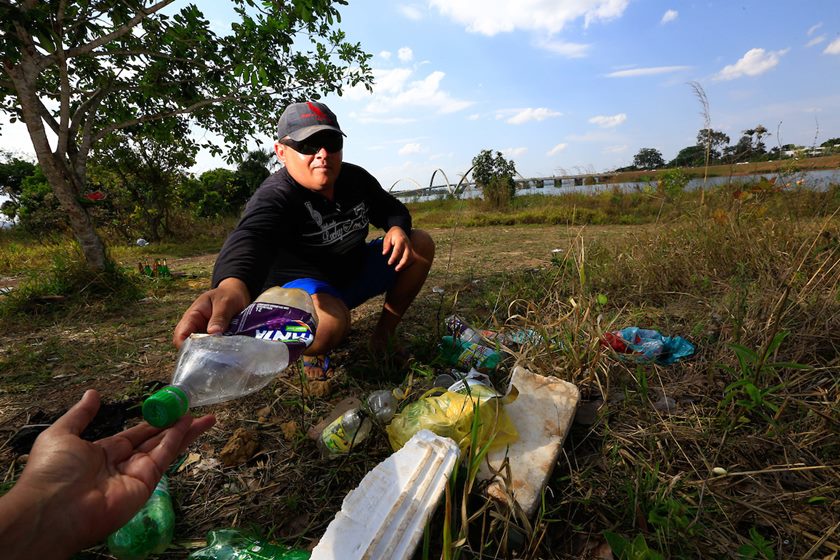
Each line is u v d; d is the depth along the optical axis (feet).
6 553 2.24
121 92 21.93
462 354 7.33
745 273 10.34
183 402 3.09
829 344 6.62
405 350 8.21
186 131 24.73
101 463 2.86
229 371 3.81
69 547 2.52
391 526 3.68
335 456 5.42
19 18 14.25
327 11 19.42
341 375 7.77
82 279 15.14
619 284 10.87
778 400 5.69
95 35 18.76
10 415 7.02
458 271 16.96
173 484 5.27
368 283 8.46
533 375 5.95
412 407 5.21
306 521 4.68
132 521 4.19
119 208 43.70
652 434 5.36
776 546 4.03
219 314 4.40
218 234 50.83
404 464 4.15
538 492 4.34
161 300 15.35
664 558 3.75
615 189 46.26
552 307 8.77
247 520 4.72
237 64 20.33
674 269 11.00
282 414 6.65
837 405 5.27
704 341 7.55
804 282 8.27
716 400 6.00
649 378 6.70
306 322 4.76
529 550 3.99
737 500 4.39
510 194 50.37
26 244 41.37
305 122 6.70
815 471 4.75
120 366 8.95
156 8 17.72
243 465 5.57
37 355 9.55
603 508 4.51
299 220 7.20
